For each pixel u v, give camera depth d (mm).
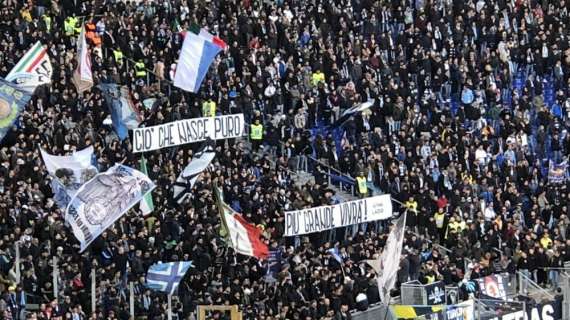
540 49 193375
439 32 191250
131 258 147000
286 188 164000
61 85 166125
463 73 186000
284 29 184500
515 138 181375
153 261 147875
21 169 152875
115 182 140625
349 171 170250
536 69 192750
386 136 176375
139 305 144000
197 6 184625
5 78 154500
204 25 183250
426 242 163500
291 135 172250
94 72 169875
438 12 192500
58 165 145375
